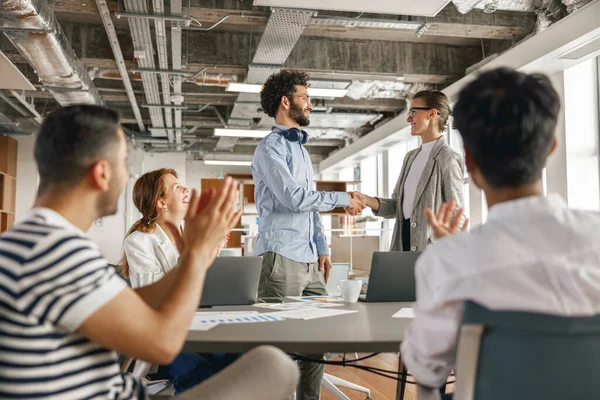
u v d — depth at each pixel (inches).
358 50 290.0
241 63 281.3
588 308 31.9
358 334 53.8
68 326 34.4
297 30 228.7
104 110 40.8
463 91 37.9
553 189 236.5
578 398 31.2
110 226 501.0
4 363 33.2
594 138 232.8
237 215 43.6
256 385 41.8
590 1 193.2
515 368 32.1
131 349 36.1
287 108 110.6
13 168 433.4
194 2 220.5
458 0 196.7
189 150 548.4
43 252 33.8
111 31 231.1
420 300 37.0
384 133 405.4
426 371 38.8
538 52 223.0
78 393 35.8
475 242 34.5
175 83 303.4
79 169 38.8
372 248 193.5
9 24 192.9
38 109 405.7
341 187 365.7
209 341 49.7
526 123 35.0
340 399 114.6
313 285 108.1
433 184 108.0
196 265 40.8
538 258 32.7
